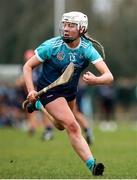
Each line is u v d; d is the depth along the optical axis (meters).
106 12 118.44
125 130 57.72
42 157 30.11
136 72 115.25
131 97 87.81
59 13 97.25
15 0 121.12
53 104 21.55
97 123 76.19
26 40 117.25
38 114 64.12
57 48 21.62
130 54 114.94
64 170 24.22
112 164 26.59
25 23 118.06
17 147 36.56
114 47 113.94
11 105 63.47
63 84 21.31
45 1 119.06
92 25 115.00
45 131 42.44
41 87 22.17
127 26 115.88
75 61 21.69
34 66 21.75
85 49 21.66
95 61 21.59
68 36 21.44
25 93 45.91
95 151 33.53
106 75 21.19
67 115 21.42
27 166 25.88
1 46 119.38
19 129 58.09
